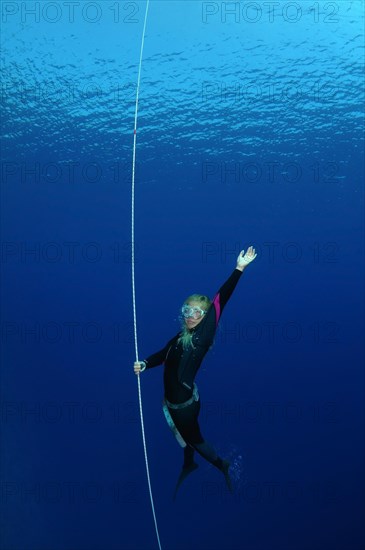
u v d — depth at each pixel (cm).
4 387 614
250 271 582
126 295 586
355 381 596
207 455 381
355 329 589
